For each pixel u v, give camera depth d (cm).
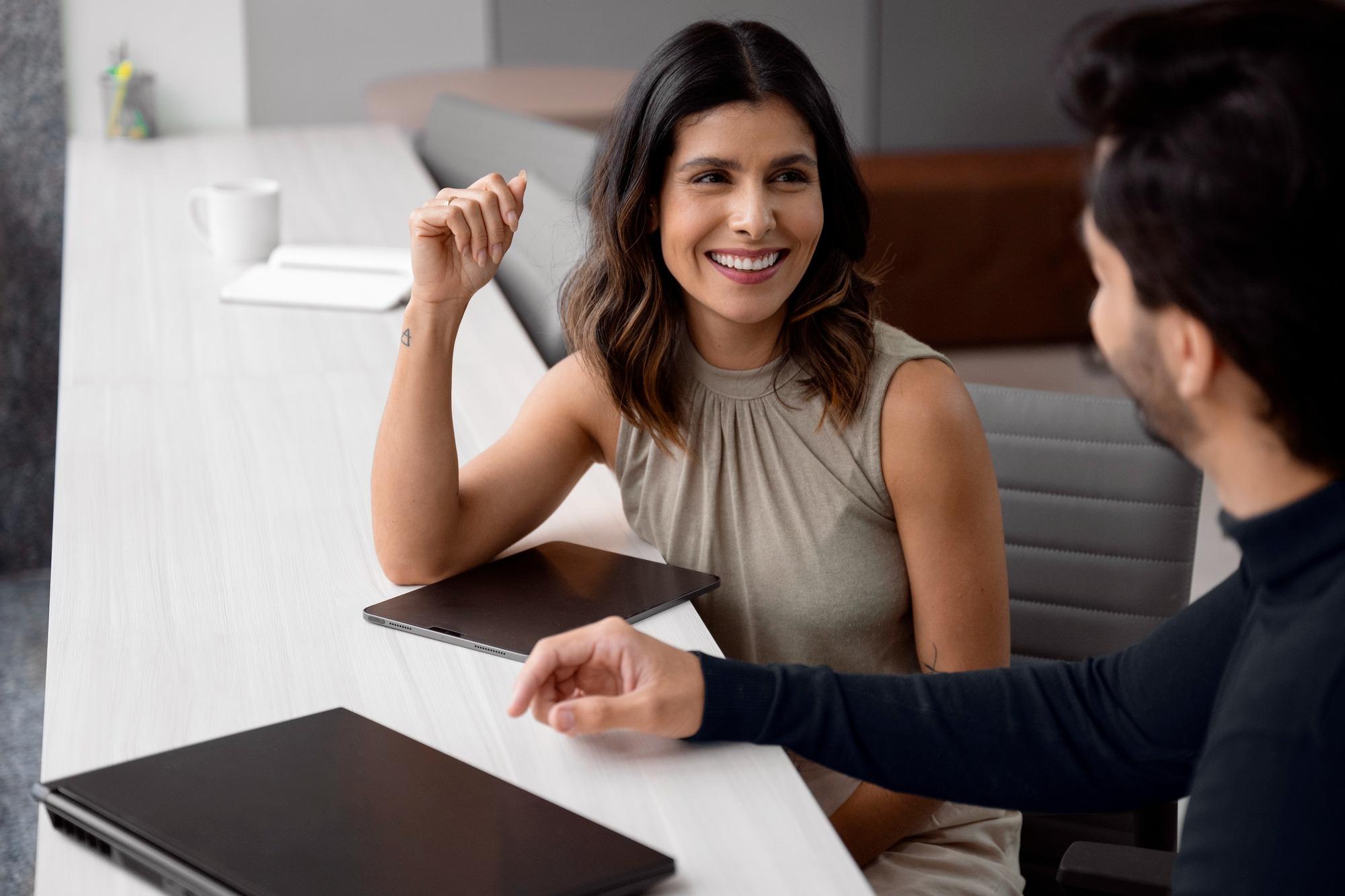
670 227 122
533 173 300
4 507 329
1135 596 156
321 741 96
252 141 336
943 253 428
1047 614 161
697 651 103
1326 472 69
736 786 93
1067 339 443
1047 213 429
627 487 136
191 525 134
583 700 95
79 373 178
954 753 101
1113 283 72
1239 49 64
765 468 128
